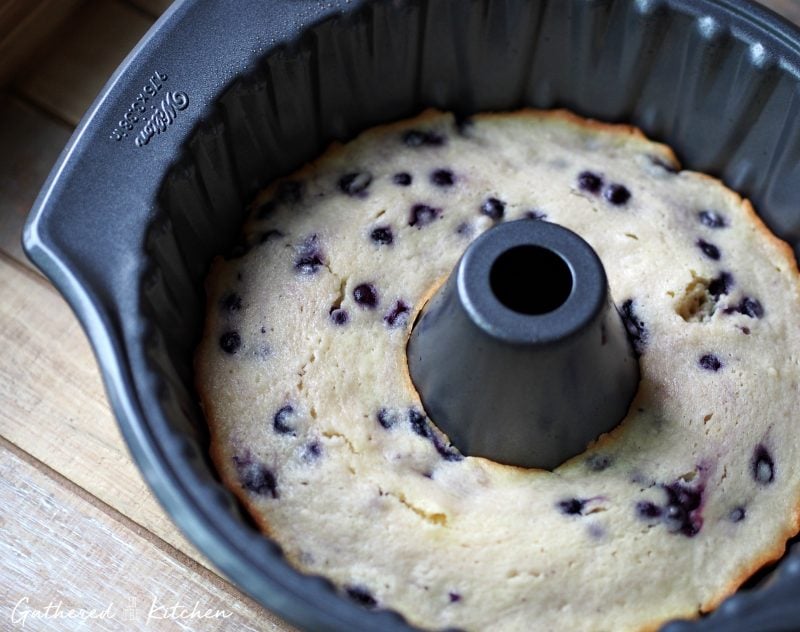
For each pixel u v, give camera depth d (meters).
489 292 0.47
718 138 0.55
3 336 0.57
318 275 0.53
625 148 0.56
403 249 0.53
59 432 0.56
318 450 0.50
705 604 0.49
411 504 0.49
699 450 0.50
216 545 0.44
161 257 0.50
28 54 0.62
